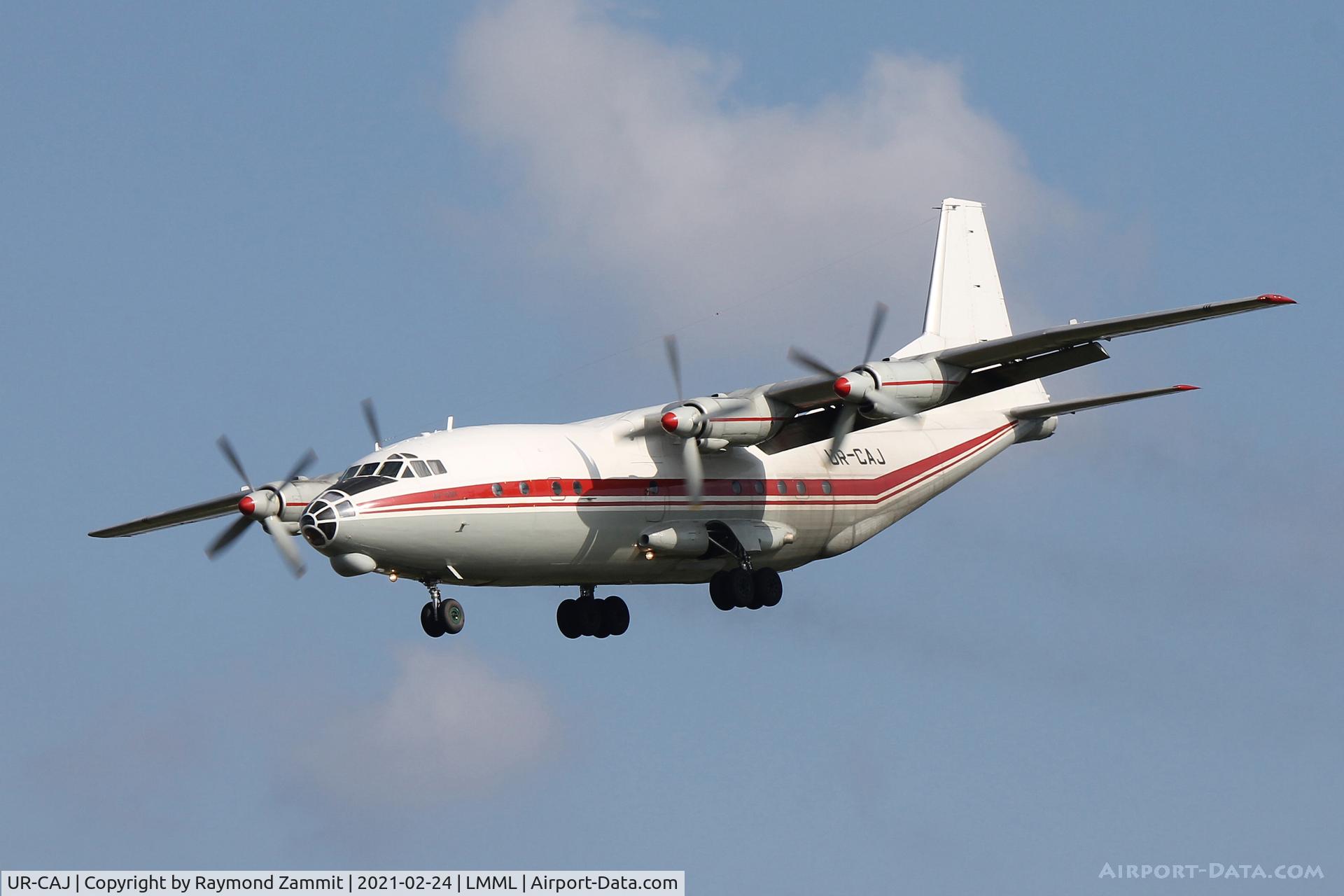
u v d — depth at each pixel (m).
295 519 101.81
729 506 110.19
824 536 117.00
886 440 121.50
